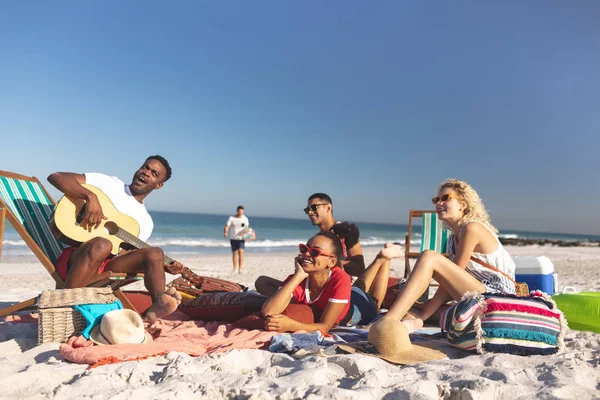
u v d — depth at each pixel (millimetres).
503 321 2963
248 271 12500
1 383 2312
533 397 2252
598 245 48594
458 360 2834
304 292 3713
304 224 86688
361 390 2229
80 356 2799
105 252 3455
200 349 3057
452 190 3738
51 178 3670
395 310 3148
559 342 2994
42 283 8000
